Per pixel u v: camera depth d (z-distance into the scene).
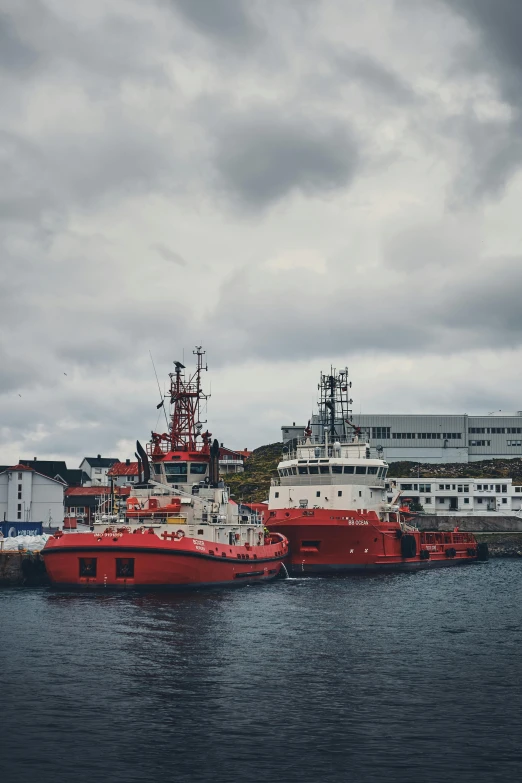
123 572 65.19
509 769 30.05
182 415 81.25
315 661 44.16
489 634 52.41
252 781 29.12
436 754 31.31
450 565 108.00
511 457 175.88
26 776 29.47
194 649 46.31
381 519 97.50
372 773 29.72
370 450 104.38
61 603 60.47
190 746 31.97
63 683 39.44
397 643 49.19
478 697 37.88
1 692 38.03
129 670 41.69
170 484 77.06
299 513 89.12
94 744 32.16
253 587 73.50
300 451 99.38
